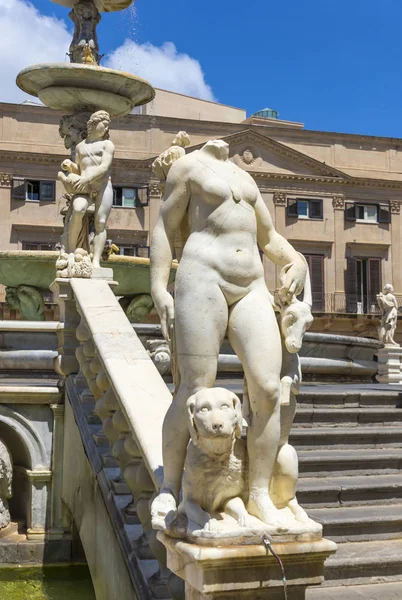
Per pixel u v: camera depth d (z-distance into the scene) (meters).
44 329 10.14
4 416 7.58
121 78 11.53
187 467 3.67
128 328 6.30
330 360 12.16
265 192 53.28
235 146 52.44
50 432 7.65
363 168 55.25
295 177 53.53
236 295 3.78
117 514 5.13
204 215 3.89
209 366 3.77
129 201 49.75
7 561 7.32
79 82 11.55
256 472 3.65
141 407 4.98
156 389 5.27
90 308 6.73
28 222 48.19
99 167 9.05
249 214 3.91
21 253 12.96
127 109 12.26
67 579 7.08
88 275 7.89
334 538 5.64
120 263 12.43
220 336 3.80
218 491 3.64
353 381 12.75
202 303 3.76
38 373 10.10
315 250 54.16
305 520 3.60
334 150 54.81
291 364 3.77
